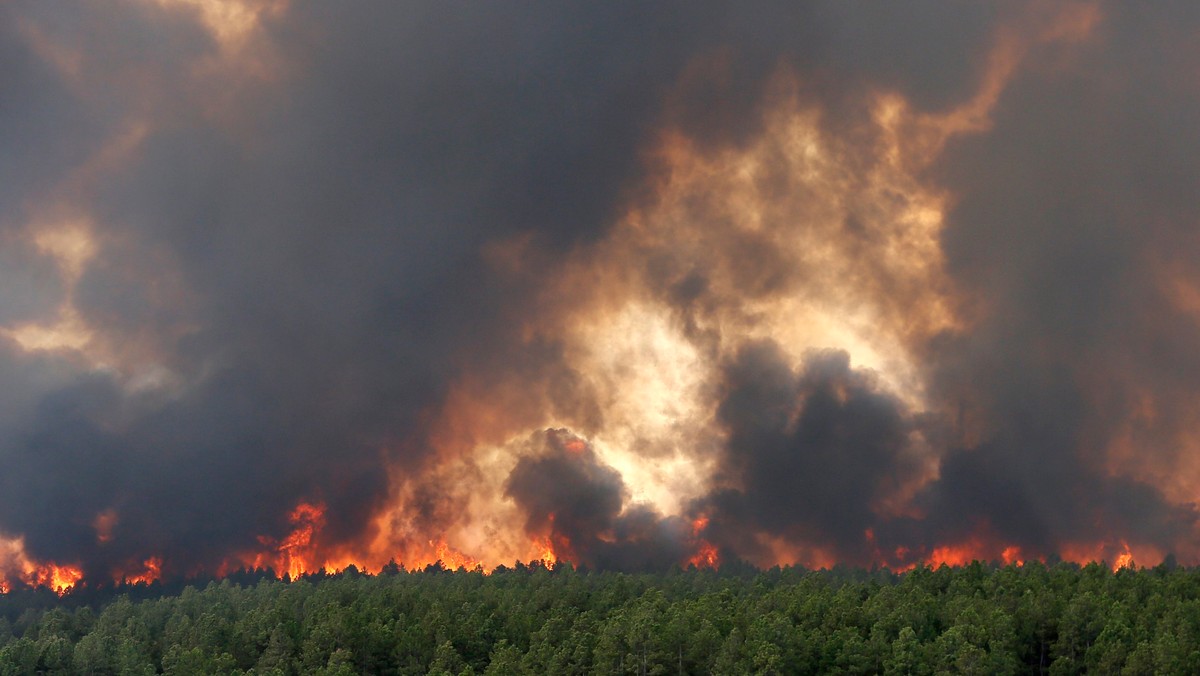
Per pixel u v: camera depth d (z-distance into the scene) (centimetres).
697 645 16012
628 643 16012
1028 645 16212
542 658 16550
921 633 16188
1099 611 16075
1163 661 13888
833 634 16162
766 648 15200
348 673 16712
